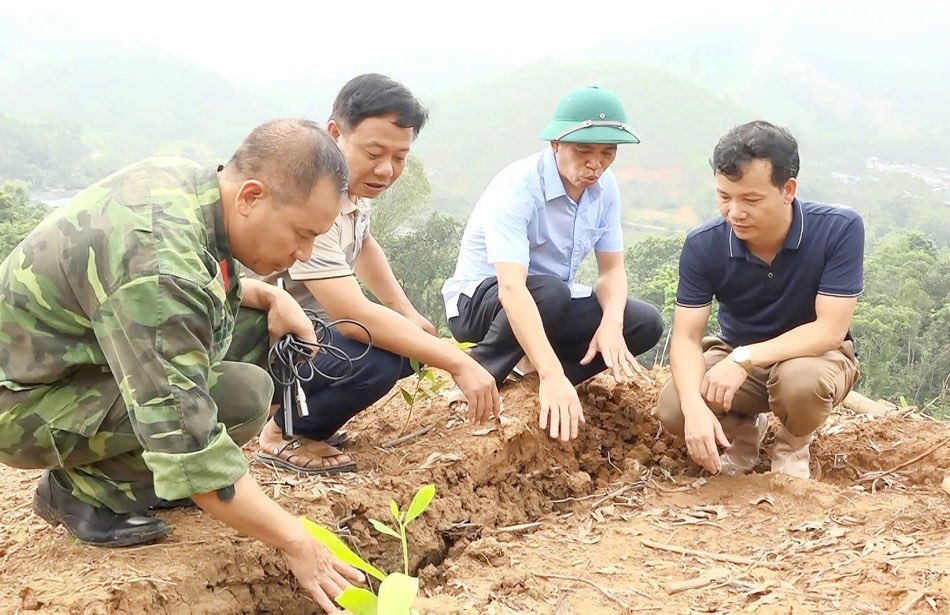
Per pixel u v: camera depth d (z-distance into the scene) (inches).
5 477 145.4
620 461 170.1
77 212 97.0
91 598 99.4
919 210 6230.3
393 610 81.2
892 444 168.4
